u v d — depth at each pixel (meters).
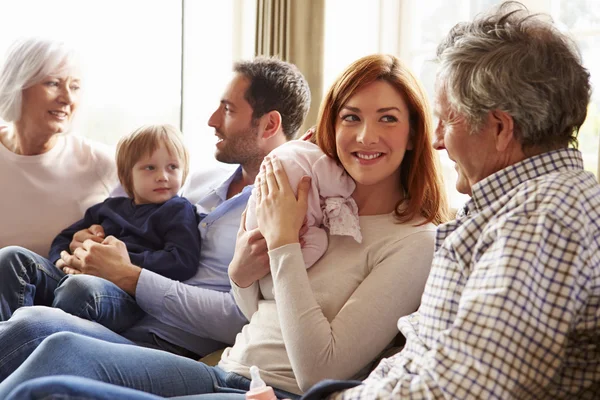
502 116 1.38
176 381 1.71
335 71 3.23
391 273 1.72
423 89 1.87
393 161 1.81
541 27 1.39
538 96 1.34
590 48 2.62
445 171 3.07
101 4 3.57
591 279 1.23
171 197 2.55
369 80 1.81
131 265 2.28
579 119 1.39
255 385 1.53
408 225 1.82
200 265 2.39
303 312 1.65
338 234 1.81
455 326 1.23
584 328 1.25
